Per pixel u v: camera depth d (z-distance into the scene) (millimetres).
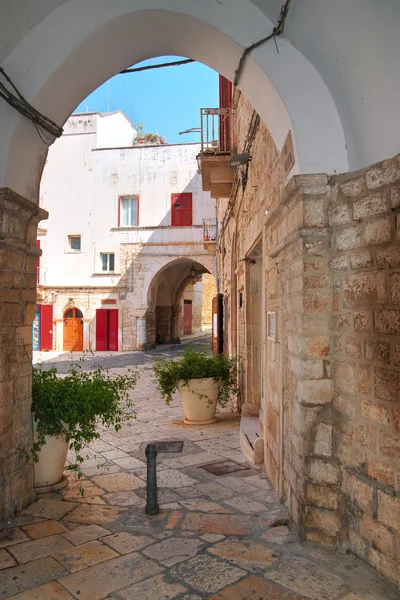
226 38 3562
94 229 23125
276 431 4398
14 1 3371
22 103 3670
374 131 3121
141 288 22703
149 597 2699
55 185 23469
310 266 3396
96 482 4734
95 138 23219
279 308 4254
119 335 22719
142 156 22922
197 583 2836
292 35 3445
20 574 2951
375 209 3000
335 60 3262
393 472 2818
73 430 4289
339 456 3311
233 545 3316
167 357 19578
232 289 9664
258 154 5656
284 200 3695
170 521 3748
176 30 3750
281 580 2861
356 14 2922
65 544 3352
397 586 2754
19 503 3943
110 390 4629
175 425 7375
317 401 3363
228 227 10758
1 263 3717
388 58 2844
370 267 3023
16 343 3936
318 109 3406
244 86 3994
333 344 3381
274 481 4480
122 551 3246
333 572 2955
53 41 3645
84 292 22953
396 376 2787
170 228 22594
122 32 3729
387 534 2855
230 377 7570
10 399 3822
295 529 3533
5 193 3678
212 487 4562
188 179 22594
